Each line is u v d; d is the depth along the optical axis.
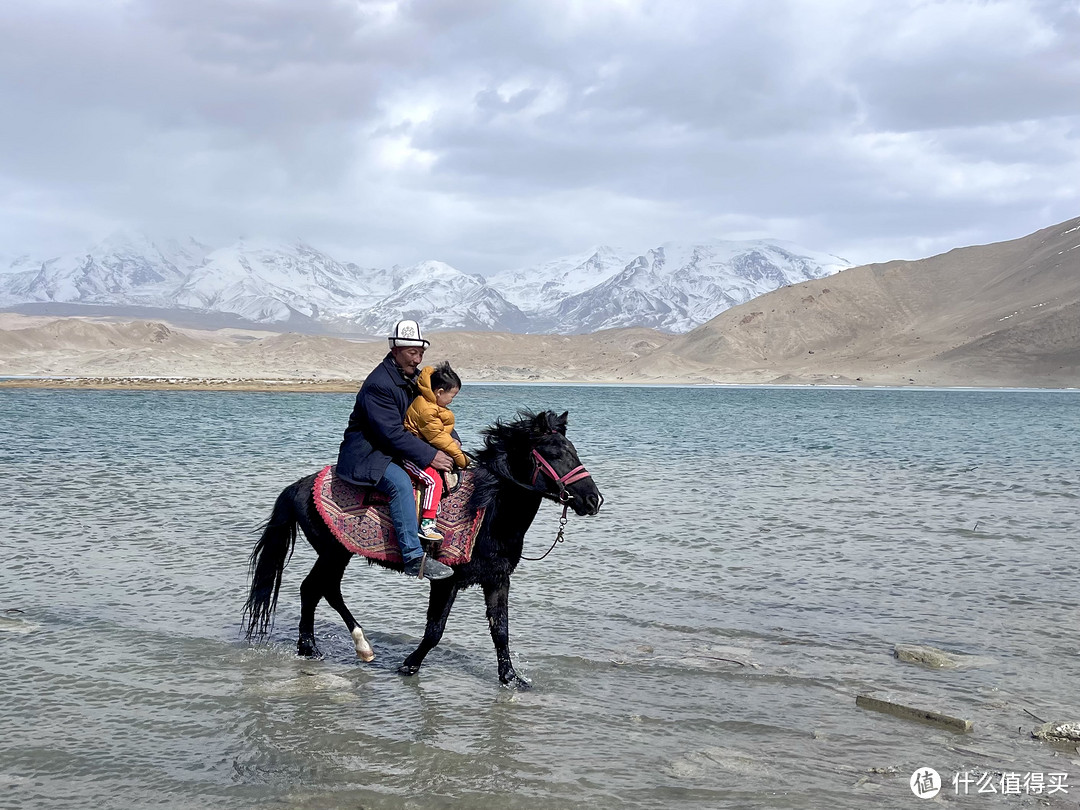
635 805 4.92
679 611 8.84
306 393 99.81
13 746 5.49
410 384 6.96
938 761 5.54
